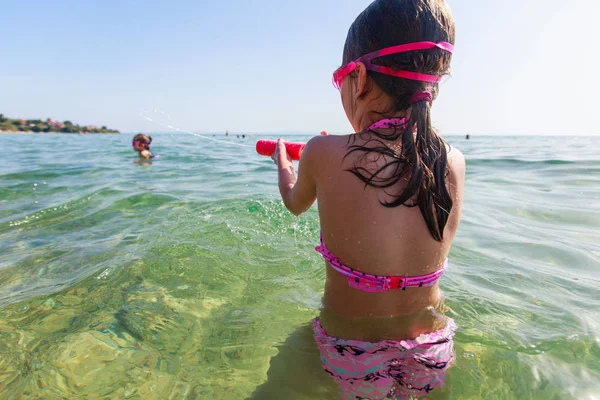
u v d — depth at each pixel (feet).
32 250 8.02
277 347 4.40
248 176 17.89
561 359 4.14
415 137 3.58
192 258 7.38
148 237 8.63
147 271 6.85
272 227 9.24
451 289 5.93
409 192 3.51
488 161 23.22
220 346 4.62
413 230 3.66
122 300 5.86
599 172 17.52
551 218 10.31
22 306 5.72
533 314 5.14
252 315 5.32
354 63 3.84
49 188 14.58
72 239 8.68
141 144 26.32
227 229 9.01
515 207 11.50
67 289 6.24
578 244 8.21
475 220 10.21
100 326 5.16
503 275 6.57
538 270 6.82
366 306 3.90
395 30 3.53
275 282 6.41
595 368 4.01
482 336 4.53
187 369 4.24
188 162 24.08
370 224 3.67
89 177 17.60
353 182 3.71
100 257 7.57
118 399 3.84
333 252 3.98
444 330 4.15
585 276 6.55
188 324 5.18
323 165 3.92
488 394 3.61
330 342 4.08
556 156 26.21
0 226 9.73
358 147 3.71
